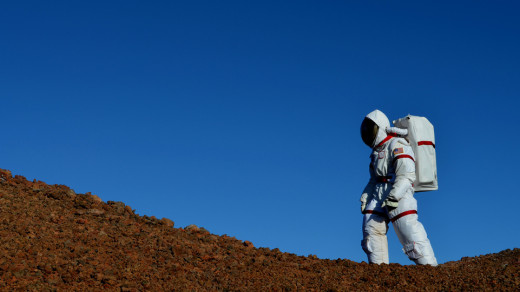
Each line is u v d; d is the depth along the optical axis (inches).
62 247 314.3
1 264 278.1
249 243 394.6
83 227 351.6
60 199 398.9
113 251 324.8
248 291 296.7
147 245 344.5
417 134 474.0
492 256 442.9
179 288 289.0
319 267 364.5
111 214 393.7
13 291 257.1
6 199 371.6
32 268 282.5
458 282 339.0
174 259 331.3
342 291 313.7
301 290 307.3
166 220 403.2
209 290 294.0
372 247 466.6
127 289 277.1
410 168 457.4
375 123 474.6
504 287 327.0
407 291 321.1
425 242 449.7
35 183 422.3
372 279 345.4
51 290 264.5
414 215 456.8
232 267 334.6
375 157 477.4
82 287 273.7
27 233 324.5
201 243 375.2
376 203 470.9
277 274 333.7
